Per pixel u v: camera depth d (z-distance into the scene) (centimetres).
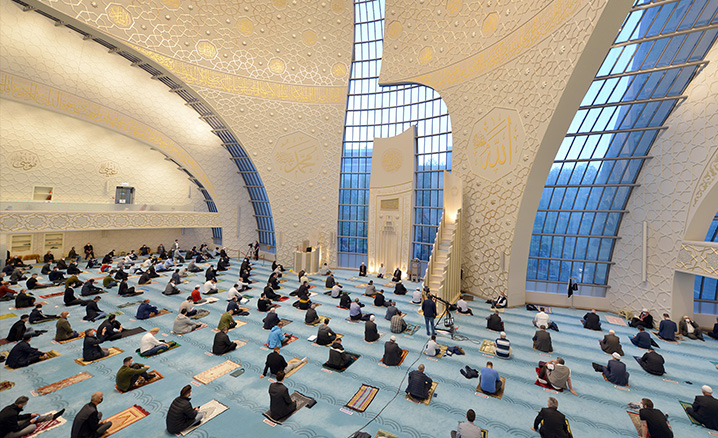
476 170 1669
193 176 2488
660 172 1314
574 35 1072
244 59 2094
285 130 2223
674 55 1171
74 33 1834
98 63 1948
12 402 691
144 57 1767
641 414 614
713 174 1118
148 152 2402
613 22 953
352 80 2264
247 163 2525
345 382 814
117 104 2052
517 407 733
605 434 654
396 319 1143
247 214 2716
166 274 1891
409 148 2089
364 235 2341
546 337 1040
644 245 1362
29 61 1712
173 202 2572
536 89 1279
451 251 1526
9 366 827
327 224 2280
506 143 1463
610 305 1536
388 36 2066
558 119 1196
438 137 2055
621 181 1469
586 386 837
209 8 1941
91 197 2156
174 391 752
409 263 2086
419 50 1945
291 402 681
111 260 2067
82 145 2095
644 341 1085
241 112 2122
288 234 2295
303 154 2250
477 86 1641
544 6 1233
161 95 2230
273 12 2106
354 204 2334
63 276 1670
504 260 1513
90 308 1158
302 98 2212
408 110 2192
